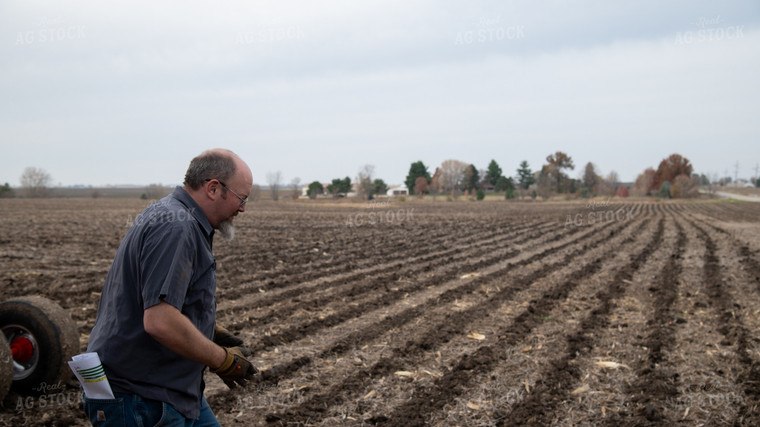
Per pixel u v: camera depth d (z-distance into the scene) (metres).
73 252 14.17
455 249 15.64
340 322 7.16
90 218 28.77
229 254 14.34
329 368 5.36
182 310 2.22
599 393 4.70
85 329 6.64
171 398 2.21
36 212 34.47
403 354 5.76
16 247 14.83
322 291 9.24
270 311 7.71
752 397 4.49
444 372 5.22
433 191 81.44
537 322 7.10
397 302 8.42
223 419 4.16
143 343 2.17
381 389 4.80
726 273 11.01
